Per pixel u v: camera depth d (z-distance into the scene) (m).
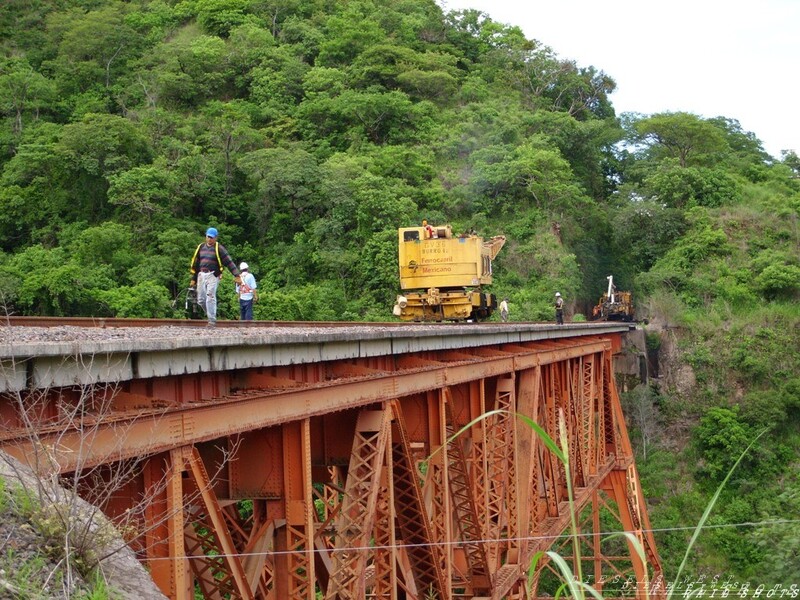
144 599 5.17
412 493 13.75
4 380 6.32
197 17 93.44
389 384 12.57
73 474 6.76
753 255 73.94
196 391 9.32
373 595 13.81
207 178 63.88
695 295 68.81
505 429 20.09
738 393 61.12
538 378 23.30
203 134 68.44
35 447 5.73
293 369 11.50
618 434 39.50
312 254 59.19
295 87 79.62
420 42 95.06
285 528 10.47
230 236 62.28
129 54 82.19
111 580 5.26
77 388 7.57
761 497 51.97
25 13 85.69
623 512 38.84
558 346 27.41
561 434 5.20
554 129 84.00
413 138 74.81
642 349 60.44
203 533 9.05
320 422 12.65
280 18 94.62
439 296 33.66
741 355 61.81
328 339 11.60
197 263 16.47
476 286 34.16
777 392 59.03
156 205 58.69
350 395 11.13
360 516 11.71
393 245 58.19
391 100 74.88
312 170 63.06
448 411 16.19
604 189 90.44
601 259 75.75
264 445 10.10
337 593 11.16
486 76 93.12
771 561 26.20
